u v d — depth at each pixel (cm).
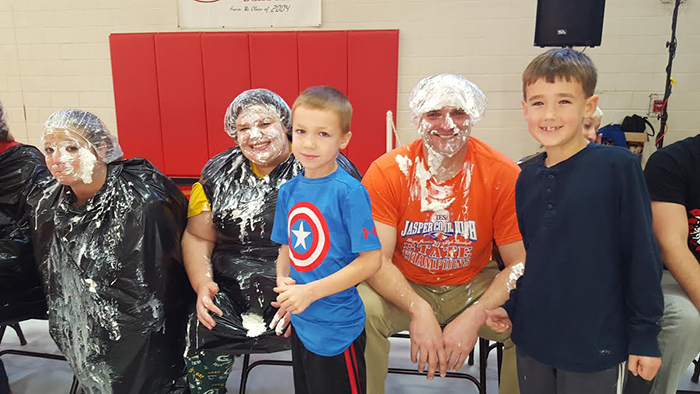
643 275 112
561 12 327
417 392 207
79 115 159
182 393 175
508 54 395
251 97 174
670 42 358
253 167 182
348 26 403
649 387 153
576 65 114
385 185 167
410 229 170
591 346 119
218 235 182
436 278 175
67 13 423
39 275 173
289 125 181
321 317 124
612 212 115
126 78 418
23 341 246
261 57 403
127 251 160
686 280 151
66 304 164
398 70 405
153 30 418
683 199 158
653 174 161
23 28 429
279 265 136
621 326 119
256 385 213
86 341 163
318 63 400
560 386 127
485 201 165
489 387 210
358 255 125
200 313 160
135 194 165
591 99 118
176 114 421
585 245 116
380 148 412
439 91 152
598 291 117
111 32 422
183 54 408
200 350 157
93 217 162
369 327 158
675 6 351
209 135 423
